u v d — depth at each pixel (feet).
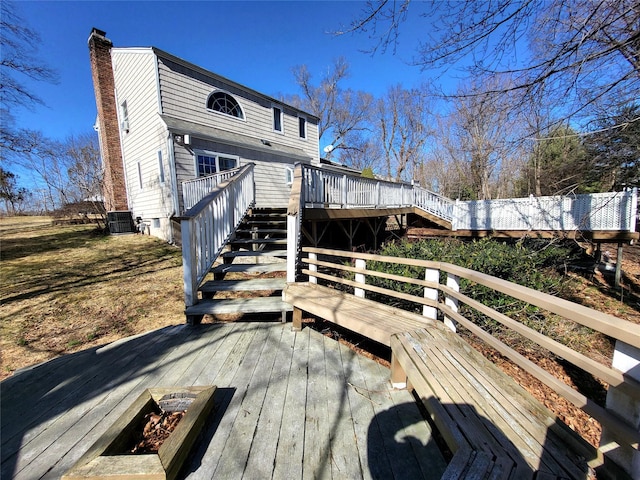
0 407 6.67
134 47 27.84
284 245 18.49
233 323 11.17
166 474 4.37
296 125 42.60
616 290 20.84
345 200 24.61
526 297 4.71
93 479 4.33
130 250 26.37
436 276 7.92
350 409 6.40
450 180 71.56
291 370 7.95
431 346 6.69
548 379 4.44
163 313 14.35
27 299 15.75
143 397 6.18
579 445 3.89
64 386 7.40
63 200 67.36
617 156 15.10
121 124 34.50
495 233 30.76
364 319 8.22
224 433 5.71
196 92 30.04
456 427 4.35
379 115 94.27
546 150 26.32
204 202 12.59
